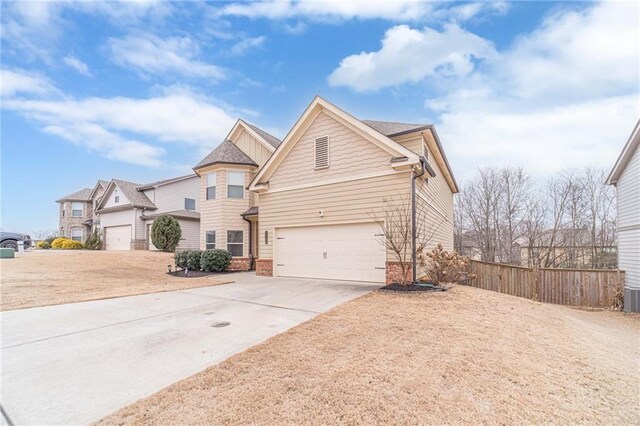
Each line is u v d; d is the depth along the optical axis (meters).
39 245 27.94
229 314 6.76
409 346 4.66
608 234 24.92
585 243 25.30
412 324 5.70
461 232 31.69
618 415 3.36
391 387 3.49
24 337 5.29
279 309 7.14
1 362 4.27
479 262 15.98
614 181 14.53
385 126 13.38
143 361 4.28
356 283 10.68
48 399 3.33
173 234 21.72
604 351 5.54
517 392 3.59
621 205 13.99
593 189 25.72
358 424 2.88
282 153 13.05
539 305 9.25
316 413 3.02
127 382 3.68
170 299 8.42
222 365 4.05
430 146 12.88
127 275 13.27
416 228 10.13
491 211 29.52
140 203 24.50
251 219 16.69
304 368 3.93
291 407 3.10
